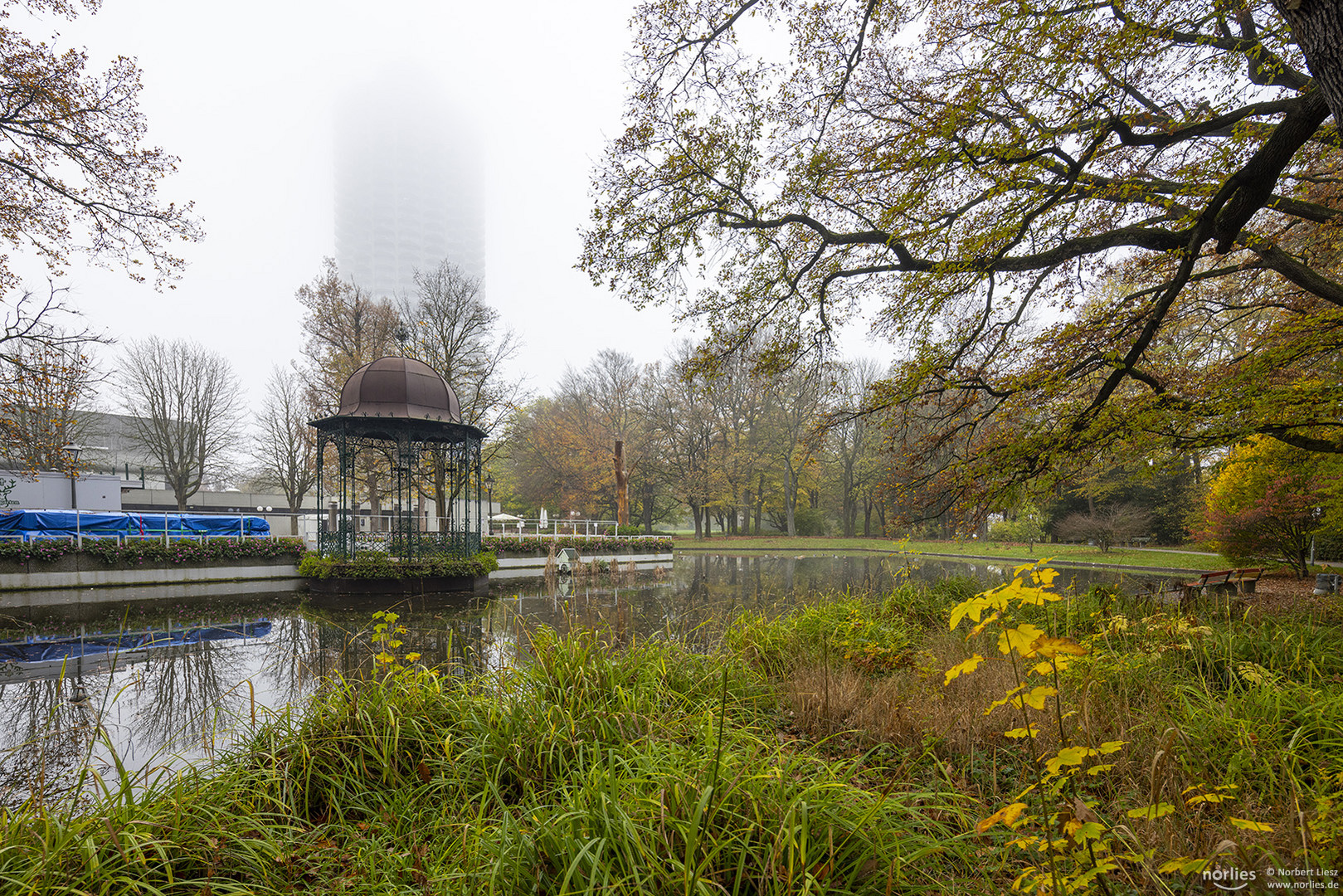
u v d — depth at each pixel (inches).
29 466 491.2
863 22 276.4
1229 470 619.2
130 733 202.2
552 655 163.0
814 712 170.7
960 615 67.7
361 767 131.9
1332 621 258.7
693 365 365.4
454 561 670.5
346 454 701.9
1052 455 292.7
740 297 347.6
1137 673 172.7
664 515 2145.7
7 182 418.3
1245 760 111.7
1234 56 215.9
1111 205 273.0
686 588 674.2
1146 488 1194.6
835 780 98.0
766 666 222.8
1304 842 67.8
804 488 1978.3
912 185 260.5
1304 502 539.8
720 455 1846.7
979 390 322.7
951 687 176.1
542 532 1227.9
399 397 709.9
